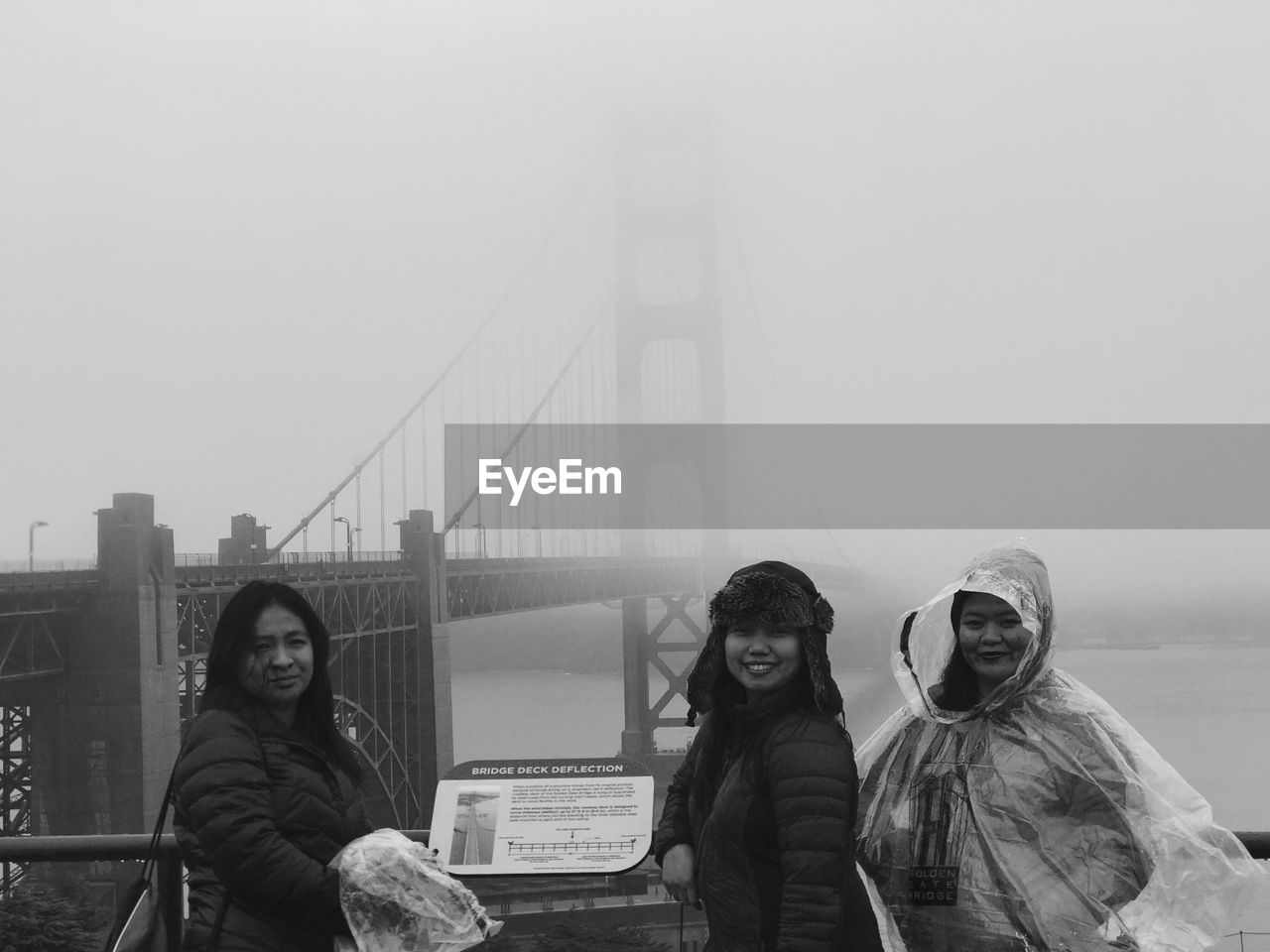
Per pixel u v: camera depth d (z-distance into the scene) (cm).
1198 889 215
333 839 226
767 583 225
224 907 218
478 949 288
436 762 3275
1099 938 217
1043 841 222
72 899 848
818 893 210
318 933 222
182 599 2591
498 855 245
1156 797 220
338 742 242
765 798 221
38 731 2362
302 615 237
